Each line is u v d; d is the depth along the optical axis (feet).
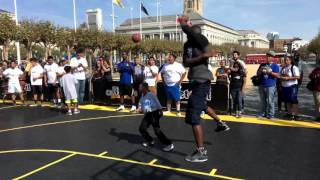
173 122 30.83
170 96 33.99
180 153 21.44
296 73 30.48
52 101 45.14
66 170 18.72
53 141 24.88
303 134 25.57
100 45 138.72
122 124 30.45
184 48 19.21
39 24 103.30
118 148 22.77
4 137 26.48
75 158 20.79
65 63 40.24
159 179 17.21
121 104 38.11
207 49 18.45
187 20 18.93
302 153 20.92
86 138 25.57
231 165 18.98
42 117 34.40
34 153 21.98
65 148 22.95
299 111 36.86
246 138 24.64
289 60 30.99
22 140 25.41
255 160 19.75
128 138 25.40
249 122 30.04
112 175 17.89
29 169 18.97
